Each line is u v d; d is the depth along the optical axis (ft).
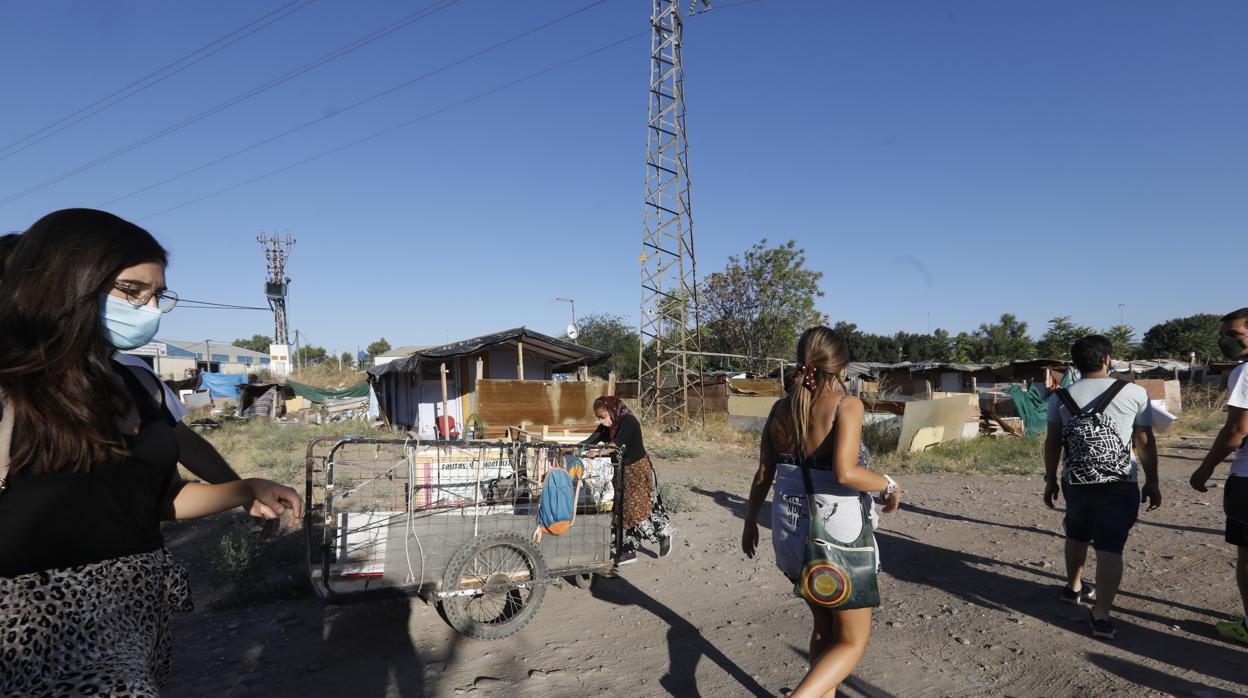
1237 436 12.43
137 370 5.64
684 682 12.10
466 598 14.03
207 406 109.81
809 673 8.46
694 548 21.08
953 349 201.98
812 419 8.85
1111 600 13.48
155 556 5.31
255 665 12.82
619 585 17.53
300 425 72.90
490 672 12.53
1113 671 12.05
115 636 4.77
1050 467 15.17
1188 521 23.84
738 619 15.12
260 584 17.15
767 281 126.82
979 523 24.20
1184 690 11.25
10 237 5.23
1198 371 111.34
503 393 48.29
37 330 4.54
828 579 8.34
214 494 6.00
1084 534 14.89
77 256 4.68
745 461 45.21
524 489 18.60
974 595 16.37
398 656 13.21
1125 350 149.89
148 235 5.30
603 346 154.40
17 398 4.40
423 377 59.72
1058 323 149.89
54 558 4.63
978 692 11.51
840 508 8.59
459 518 16.69
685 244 77.41
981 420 54.95
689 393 74.84
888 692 11.56
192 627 14.83
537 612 15.44
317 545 19.51
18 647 4.40
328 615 15.34
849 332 224.74
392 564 14.17
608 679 12.23
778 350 123.95
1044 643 13.38
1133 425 13.78
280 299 173.99
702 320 130.52
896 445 45.47
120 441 4.83
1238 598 15.56
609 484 18.29
